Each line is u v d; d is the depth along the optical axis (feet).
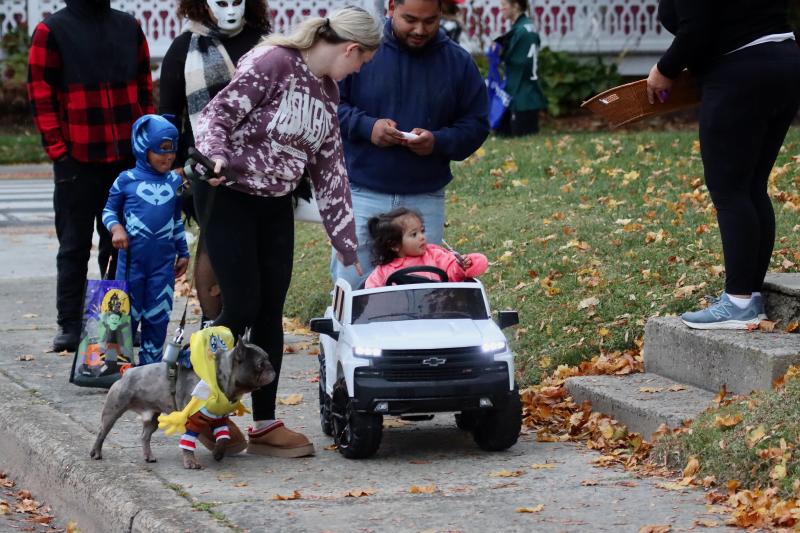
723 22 31.65
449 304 30.94
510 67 90.68
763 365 29.89
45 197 92.99
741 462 26.05
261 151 28.63
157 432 32.07
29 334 46.29
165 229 37.45
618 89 33.37
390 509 25.21
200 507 25.41
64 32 41.24
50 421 33.01
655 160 61.77
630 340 36.52
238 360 27.58
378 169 35.29
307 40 28.43
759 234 32.40
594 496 25.96
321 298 48.47
